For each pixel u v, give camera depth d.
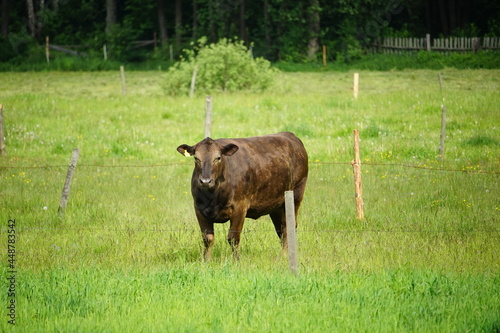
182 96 121.06
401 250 38.09
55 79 167.00
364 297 28.59
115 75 180.12
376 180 61.38
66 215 49.53
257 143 40.31
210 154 35.56
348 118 95.81
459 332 24.98
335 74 174.25
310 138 85.00
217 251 39.62
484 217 46.56
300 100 112.00
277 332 24.98
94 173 66.38
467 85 129.62
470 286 30.50
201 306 28.14
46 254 38.75
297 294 29.05
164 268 34.38
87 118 99.50
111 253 38.84
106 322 26.23
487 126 86.19
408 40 199.50
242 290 29.80
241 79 125.25
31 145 82.19
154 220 47.78
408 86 134.50
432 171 63.75
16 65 197.62
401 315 26.64
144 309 27.83
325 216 48.56
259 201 39.53
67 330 25.12
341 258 36.66
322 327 25.58
